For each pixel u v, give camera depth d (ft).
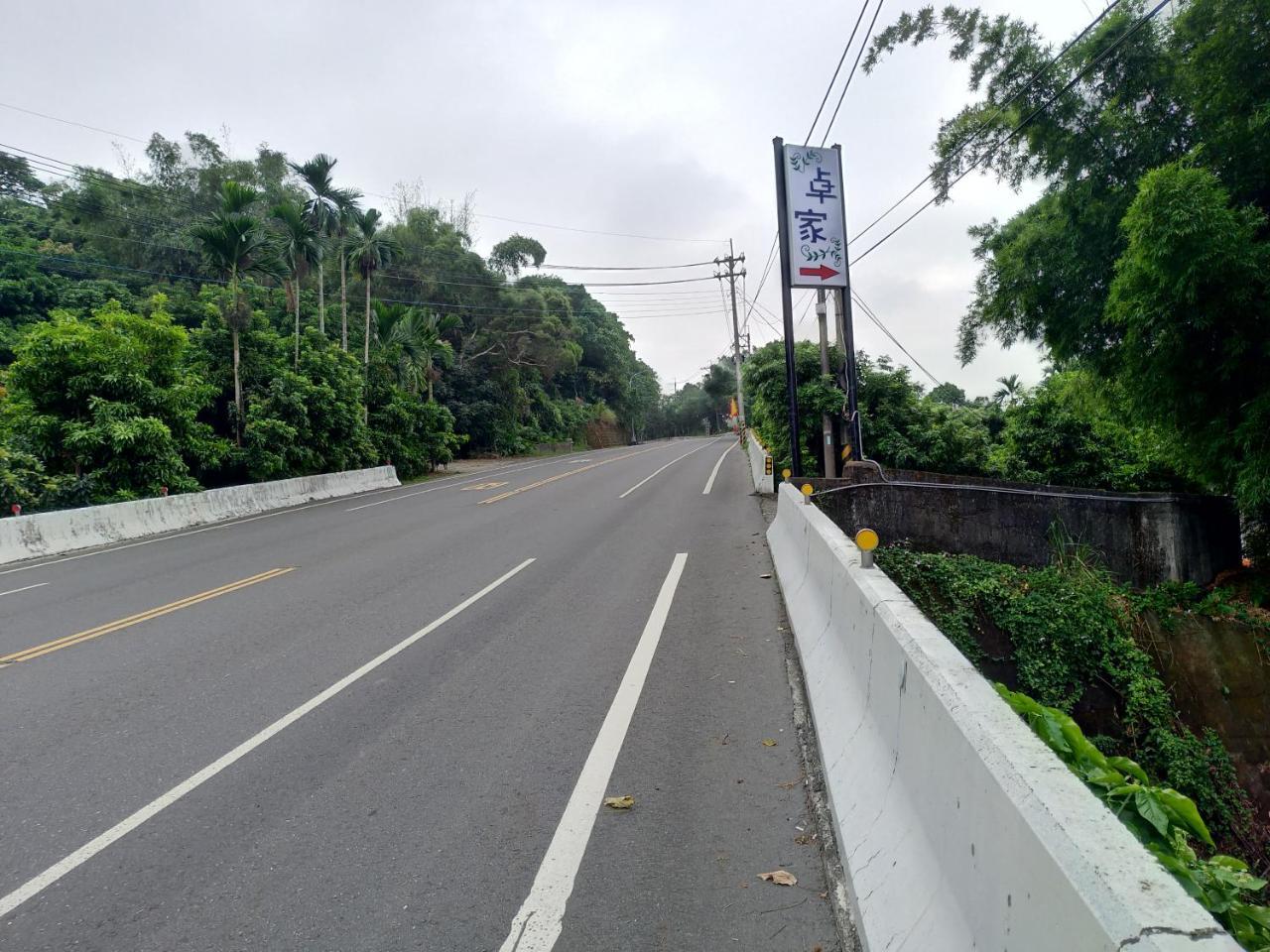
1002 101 36.99
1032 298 37.47
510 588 31.27
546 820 13.12
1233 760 28.45
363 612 27.91
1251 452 28.68
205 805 13.96
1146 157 31.91
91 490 55.62
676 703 18.26
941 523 38.93
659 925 10.28
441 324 124.67
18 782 15.05
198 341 74.69
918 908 8.25
